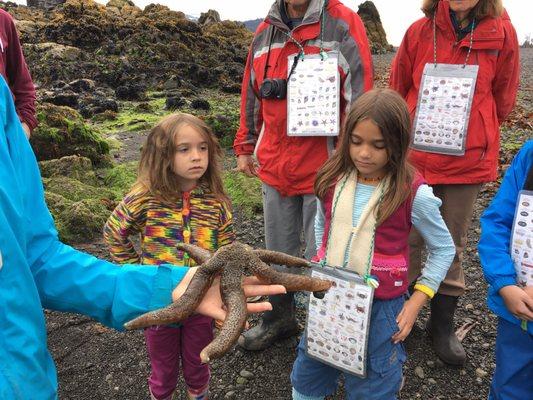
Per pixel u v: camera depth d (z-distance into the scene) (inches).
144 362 129.6
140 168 98.1
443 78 116.5
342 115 115.5
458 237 123.1
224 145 350.6
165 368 99.3
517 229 85.0
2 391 42.7
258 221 226.8
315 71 110.1
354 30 110.3
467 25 114.2
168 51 768.9
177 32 853.8
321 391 97.1
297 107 111.1
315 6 108.7
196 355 99.6
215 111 493.0
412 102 125.6
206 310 54.2
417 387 118.3
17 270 45.1
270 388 119.6
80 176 262.5
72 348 135.4
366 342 82.7
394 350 87.8
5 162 45.9
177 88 631.8
